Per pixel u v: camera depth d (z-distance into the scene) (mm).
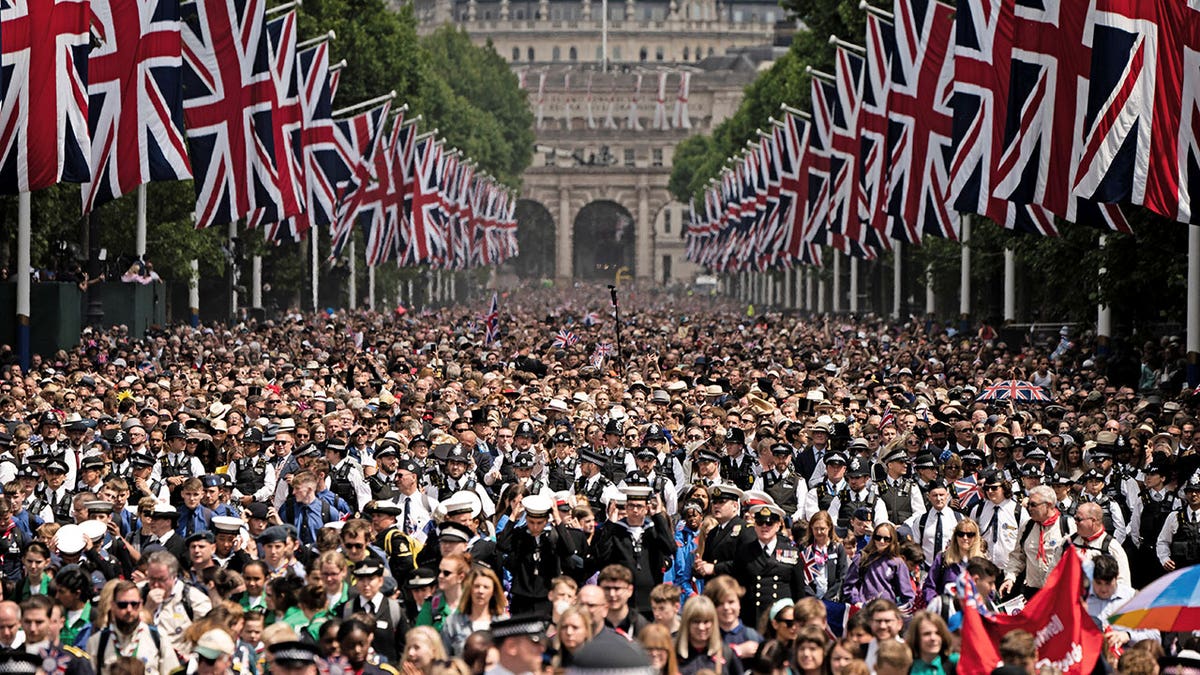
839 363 115750
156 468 55906
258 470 55656
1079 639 35000
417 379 87250
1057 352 114938
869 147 110125
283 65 104438
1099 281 95125
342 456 53000
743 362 104625
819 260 166750
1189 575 34531
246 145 99188
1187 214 66188
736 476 56406
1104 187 66438
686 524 45406
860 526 45125
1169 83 66125
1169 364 93750
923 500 50531
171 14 82750
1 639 33031
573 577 42125
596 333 143250
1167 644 39688
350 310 197000
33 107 75688
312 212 119562
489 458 58250
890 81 100875
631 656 19766
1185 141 66188
